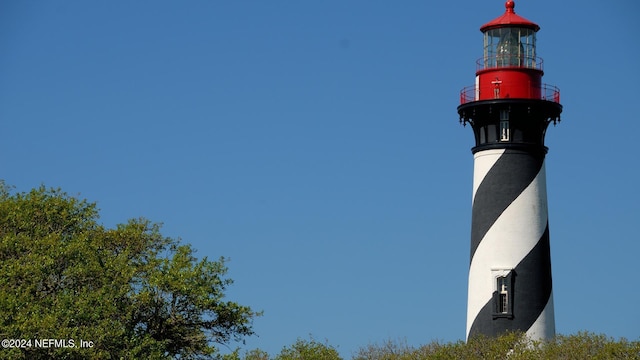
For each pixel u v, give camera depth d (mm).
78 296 50406
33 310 48062
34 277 50531
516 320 64000
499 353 58344
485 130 65938
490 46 67188
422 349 61250
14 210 55812
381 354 62219
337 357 60312
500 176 65188
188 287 52156
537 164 65562
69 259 51938
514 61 66438
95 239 55562
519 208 64875
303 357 59719
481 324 64750
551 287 65312
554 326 65312
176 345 53781
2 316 47469
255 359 60094
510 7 67750
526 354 55844
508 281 64250
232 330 54219
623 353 52562
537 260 64688
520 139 65312
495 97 65438
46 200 57094
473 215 66312
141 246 57156
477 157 66250
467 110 66188
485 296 64750
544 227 65375
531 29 67062
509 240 64688
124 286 51500
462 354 59438
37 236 54562
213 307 52844
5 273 50219
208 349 53312
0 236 55062
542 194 65625
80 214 58000
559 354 54906
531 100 65000
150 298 52125
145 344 50125
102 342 48844
